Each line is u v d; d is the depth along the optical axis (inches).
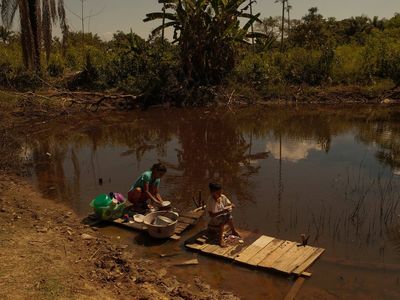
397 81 925.8
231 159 462.0
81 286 188.4
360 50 1034.7
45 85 887.1
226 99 857.5
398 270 227.1
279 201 331.0
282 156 470.6
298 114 743.7
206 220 289.7
